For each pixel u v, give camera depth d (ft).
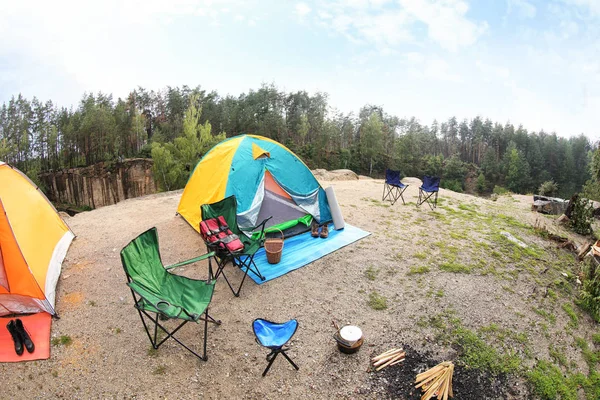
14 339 13.29
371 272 19.42
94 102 172.35
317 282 18.24
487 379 13.21
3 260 14.76
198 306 12.62
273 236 22.66
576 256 24.13
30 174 142.10
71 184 144.77
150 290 12.85
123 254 13.03
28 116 168.04
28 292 14.84
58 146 158.40
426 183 31.55
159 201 32.32
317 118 192.95
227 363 12.89
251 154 23.89
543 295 18.93
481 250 22.93
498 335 15.44
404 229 25.73
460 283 18.89
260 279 18.19
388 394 12.08
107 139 147.84
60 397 11.35
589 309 18.65
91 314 15.20
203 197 23.81
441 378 12.44
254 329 12.07
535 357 14.71
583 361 15.26
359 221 26.94
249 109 179.22
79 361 12.75
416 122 229.45
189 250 21.24
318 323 15.21
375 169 181.37
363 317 15.75
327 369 12.89
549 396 13.09
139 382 11.93
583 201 30.73
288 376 12.48
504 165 192.85
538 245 24.91
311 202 24.64
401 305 16.71
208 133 109.60
